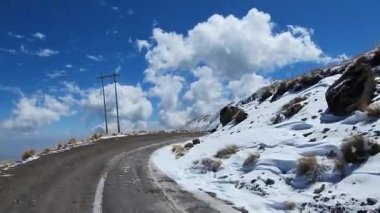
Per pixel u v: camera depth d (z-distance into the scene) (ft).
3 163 73.87
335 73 76.79
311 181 36.29
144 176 51.08
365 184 31.35
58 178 51.24
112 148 92.32
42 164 65.31
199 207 33.88
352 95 50.24
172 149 82.23
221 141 66.13
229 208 33.09
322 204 30.60
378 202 27.89
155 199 37.55
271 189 37.40
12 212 35.04
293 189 36.42
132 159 70.64
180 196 38.52
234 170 47.37
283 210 31.83
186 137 136.05
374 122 42.45
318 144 43.32
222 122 101.76
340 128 45.80
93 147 94.48
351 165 35.40
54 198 39.60
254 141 55.83
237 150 55.06
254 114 82.99
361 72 51.65
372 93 50.39
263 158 45.06
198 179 47.19
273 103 81.30
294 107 64.28
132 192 41.11
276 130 56.70
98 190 42.60
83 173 54.75
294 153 44.04
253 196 36.37
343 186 32.63
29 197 40.60
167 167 58.95
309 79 79.15
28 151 85.35
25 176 53.98
